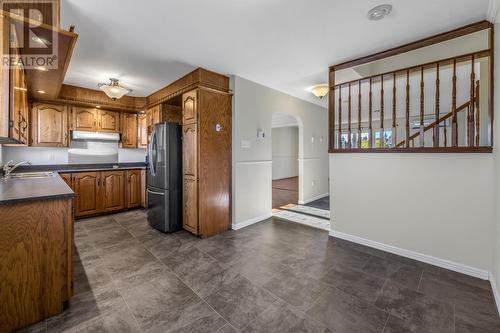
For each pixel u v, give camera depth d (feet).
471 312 5.32
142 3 5.71
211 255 8.32
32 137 11.78
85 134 13.46
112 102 13.79
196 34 7.24
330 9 6.04
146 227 11.53
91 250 8.73
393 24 6.74
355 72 10.84
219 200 10.70
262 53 8.61
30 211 4.92
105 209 13.62
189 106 10.39
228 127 11.03
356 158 9.30
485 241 6.68
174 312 5.31
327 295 5.96
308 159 17.24
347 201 9.64
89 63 9.36
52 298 5.16
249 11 6.10
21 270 4.82
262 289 6.23
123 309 5.41
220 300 5.75
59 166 13.37
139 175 15.26
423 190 7.74
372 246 8.95
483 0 5.68
